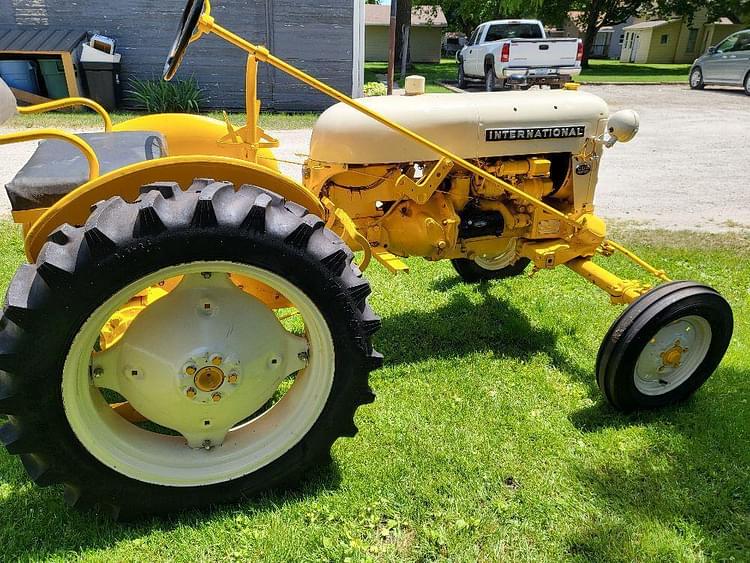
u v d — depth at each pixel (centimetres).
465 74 1675
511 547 203
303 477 222
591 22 2555
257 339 209
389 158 274
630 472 237
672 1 2638
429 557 198
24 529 201
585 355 327
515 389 294
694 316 262
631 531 209
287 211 195
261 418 225
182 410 204
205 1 217
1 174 676
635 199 662
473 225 304
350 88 1168
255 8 1100
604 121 307
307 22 1116
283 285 194
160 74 1155
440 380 300
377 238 300
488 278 414
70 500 197
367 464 237
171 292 204
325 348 206
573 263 316
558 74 1384
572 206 317
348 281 200
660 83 1877
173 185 185
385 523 212
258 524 206
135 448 203
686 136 1013
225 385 204
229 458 212
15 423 180
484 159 295
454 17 3247
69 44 1077
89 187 185
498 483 230
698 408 279
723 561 199
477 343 338
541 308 376
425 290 403
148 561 192
